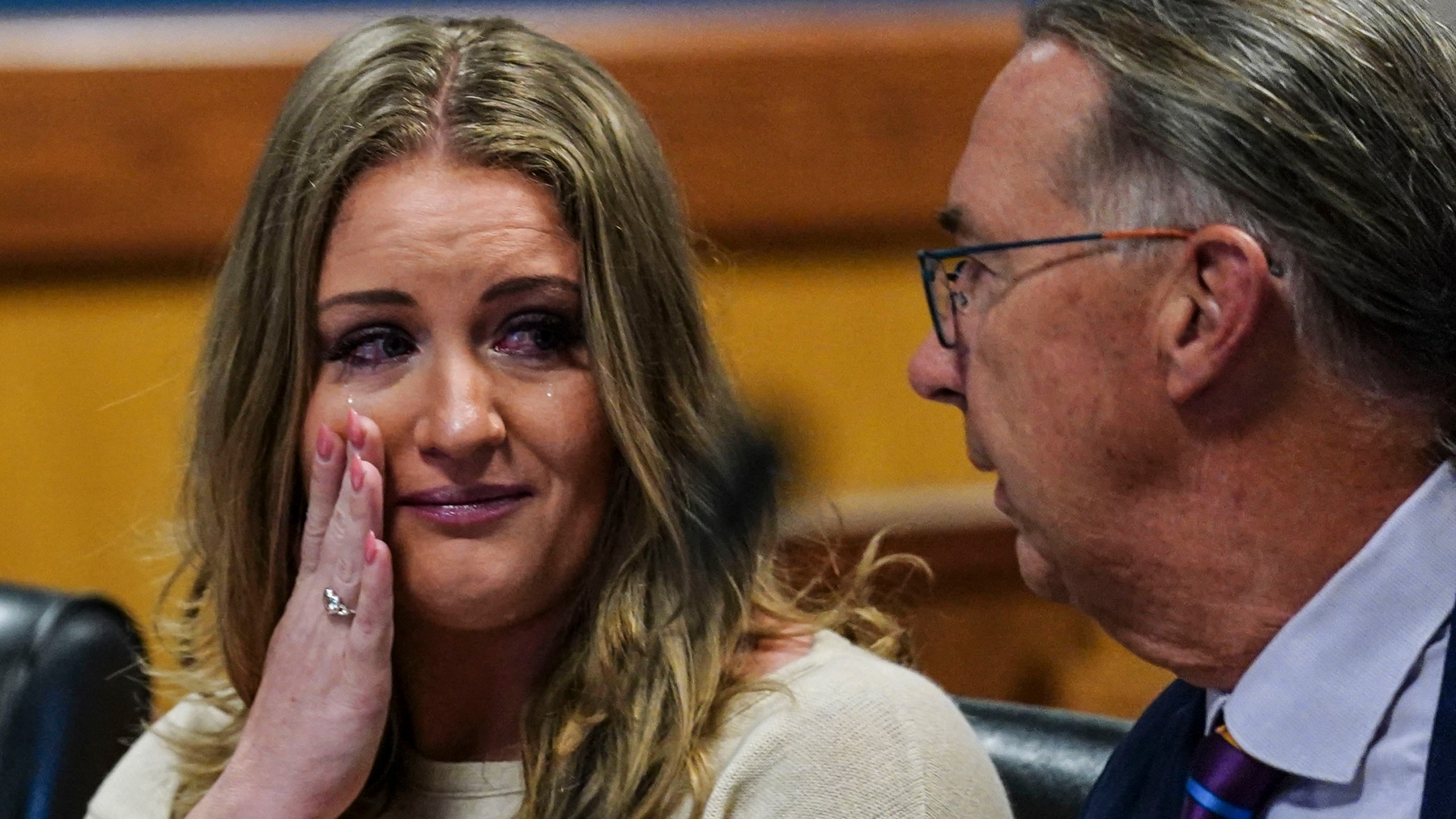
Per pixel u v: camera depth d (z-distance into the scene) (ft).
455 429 14.87
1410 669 11.78
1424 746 11.68
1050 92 12.08
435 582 15.40
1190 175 11.42
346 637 15.81
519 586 15.40
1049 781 17.10
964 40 37.11
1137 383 11.75
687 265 16.35
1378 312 11.17
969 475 37.93
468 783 16.31
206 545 17.08
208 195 35.96
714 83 36.40
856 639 17.90
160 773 18.39
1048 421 12.12
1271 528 11.78
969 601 25.17
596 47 36.09
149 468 36.55
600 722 15.79
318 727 15.76
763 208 36.96
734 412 16.51
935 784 15.46
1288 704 12.00
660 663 15.90
